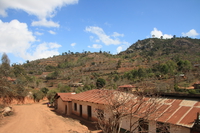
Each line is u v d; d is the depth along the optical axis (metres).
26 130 13.94
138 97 7.21
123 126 12.24
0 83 32.41
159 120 9.34
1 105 23.59
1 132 13.11
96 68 91.56
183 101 11.37
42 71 103.25
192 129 8.39
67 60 132.38
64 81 74.38
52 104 36.03
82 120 18.31
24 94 39.78
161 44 145.00
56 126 15.40
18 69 54.88
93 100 17.22
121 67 84.25
